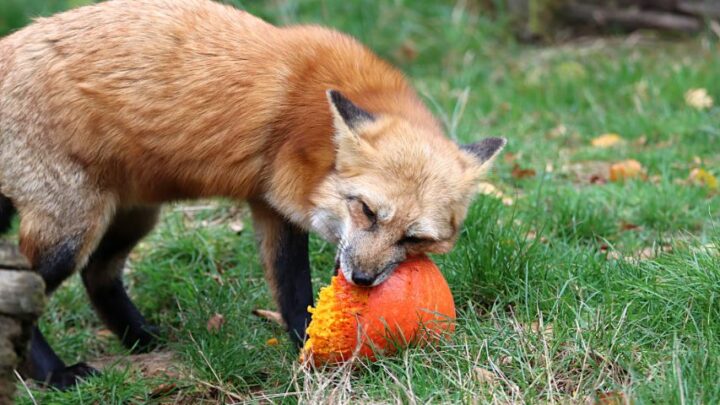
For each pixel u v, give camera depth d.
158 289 6.81
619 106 10.70
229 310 6.14
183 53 5.32
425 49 12.75
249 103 5.27
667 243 6.27
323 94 5.24
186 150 5.34
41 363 5.40
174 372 5.33
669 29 13.19
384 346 4.77
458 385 4.45
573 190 7.60
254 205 5.59
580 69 11.70
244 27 5.47
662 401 4.05
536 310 5.28
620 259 5.68
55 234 5.32
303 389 4.74
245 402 4.70
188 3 5.54
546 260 5.79
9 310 3.78
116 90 5.25
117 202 5.58
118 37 5.32
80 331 6.52
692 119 9.65
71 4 11.81
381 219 4.69
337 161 4.91
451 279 5.76
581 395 4.33
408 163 4.74
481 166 5.01
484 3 14.02
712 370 4.24
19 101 5.29
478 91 11.39
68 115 5.23
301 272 5.54
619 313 4.96
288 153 5.21
